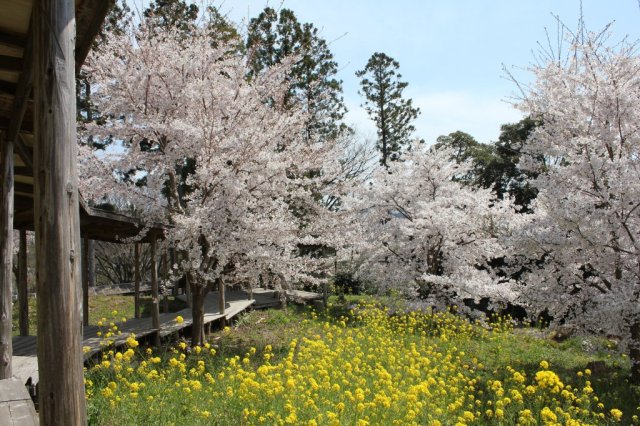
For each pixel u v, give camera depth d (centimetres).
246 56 942
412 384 620
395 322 1134
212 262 884
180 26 1038
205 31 909
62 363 282
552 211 768
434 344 938
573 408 556
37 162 289
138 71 865
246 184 890
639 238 795
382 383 590
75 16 322
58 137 288
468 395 638
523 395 629
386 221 1491
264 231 859
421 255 1363
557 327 916
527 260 947
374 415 479
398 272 1335
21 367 597
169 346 875
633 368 785
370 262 1441
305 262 1043
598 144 789
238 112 887
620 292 742
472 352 943
